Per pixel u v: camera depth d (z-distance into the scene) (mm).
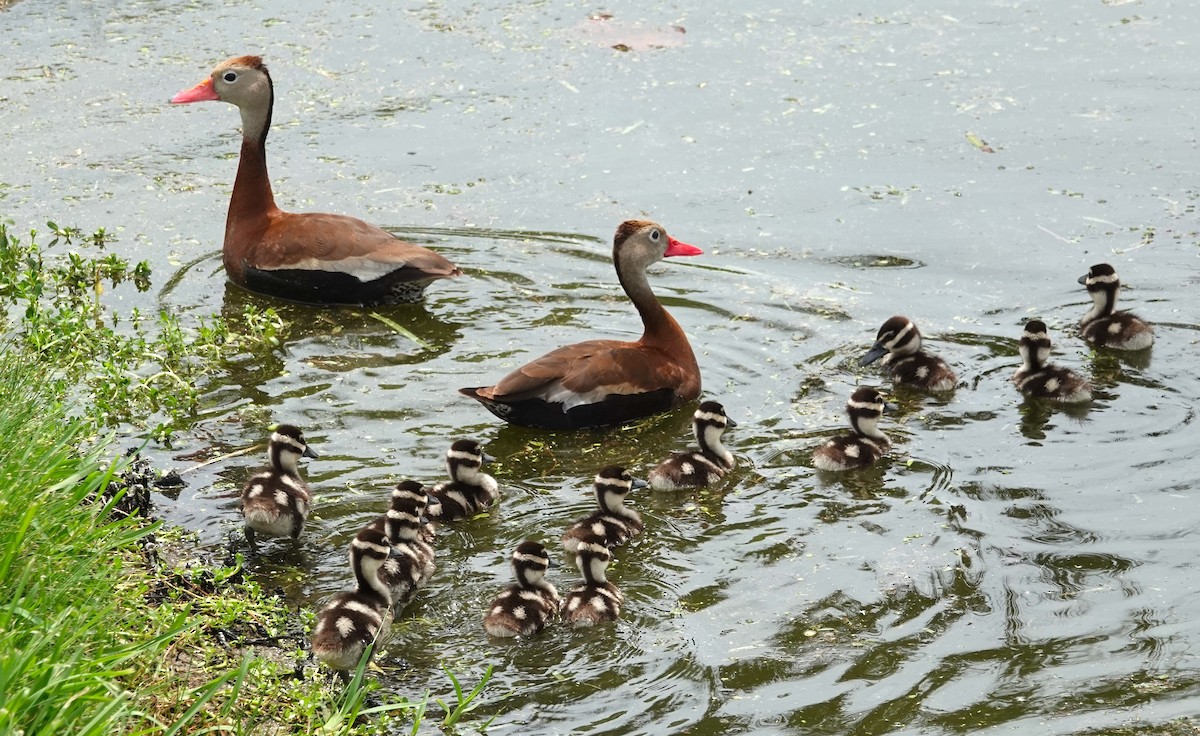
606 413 13672
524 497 12250
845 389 14133
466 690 9367
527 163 19266
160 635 8273
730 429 13359
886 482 12266
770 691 9328
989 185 18328
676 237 17328
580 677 9531
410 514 10852
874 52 22531
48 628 7250
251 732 8211
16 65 22297
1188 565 10797
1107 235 17016
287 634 9883
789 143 19641
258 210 16625
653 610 10391
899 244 17062
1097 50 22375
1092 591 10477
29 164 19125
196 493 11984
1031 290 15984
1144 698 9188
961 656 9703
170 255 17078
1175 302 15500
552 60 22516
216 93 16375
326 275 15992
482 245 17359
